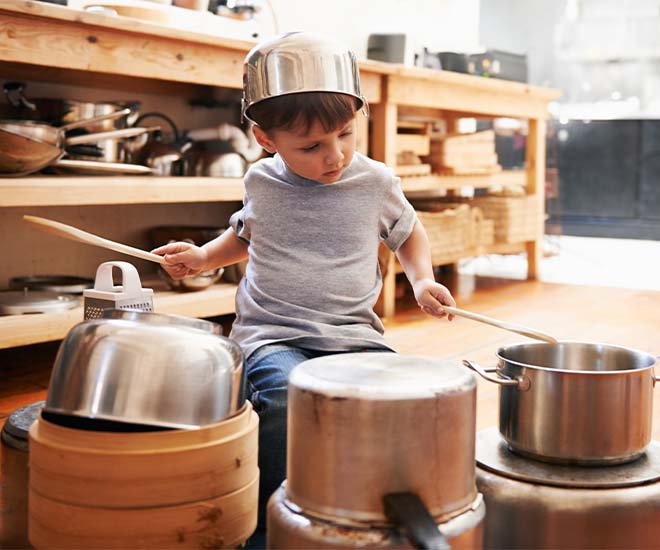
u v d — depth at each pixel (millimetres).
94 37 2012
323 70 1188
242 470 957
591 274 4098
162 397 900
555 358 1281
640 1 6047
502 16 6262
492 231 3707
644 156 5707
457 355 2312
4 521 1169
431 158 3447
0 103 2445
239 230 1471
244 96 1288
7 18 1839
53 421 967
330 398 862
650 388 1155
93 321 961
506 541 1089
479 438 1271
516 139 5500
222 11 2781
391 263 2959
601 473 1119
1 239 2500
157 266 2805
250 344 1330
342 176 1411
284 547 895
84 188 2076
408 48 3398
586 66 6203
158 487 886
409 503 843
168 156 2506
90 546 887
